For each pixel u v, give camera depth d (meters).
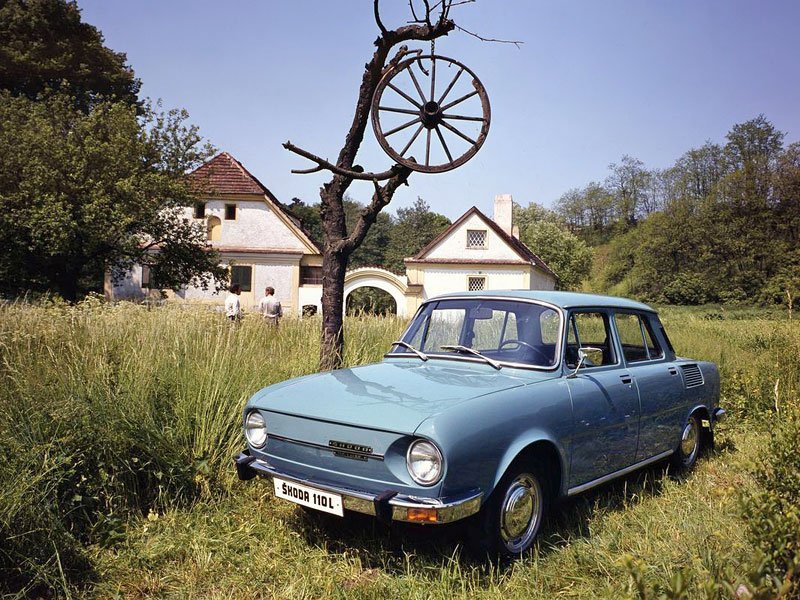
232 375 5.02
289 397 3.62
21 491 3.17
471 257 38.16
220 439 4.48
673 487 4.61
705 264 65.81
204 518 3.85
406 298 36.94
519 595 2.97
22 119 23.92
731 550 3.04
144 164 24.47
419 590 3.01
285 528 3.74
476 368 4.02
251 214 34.84
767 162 67.38
